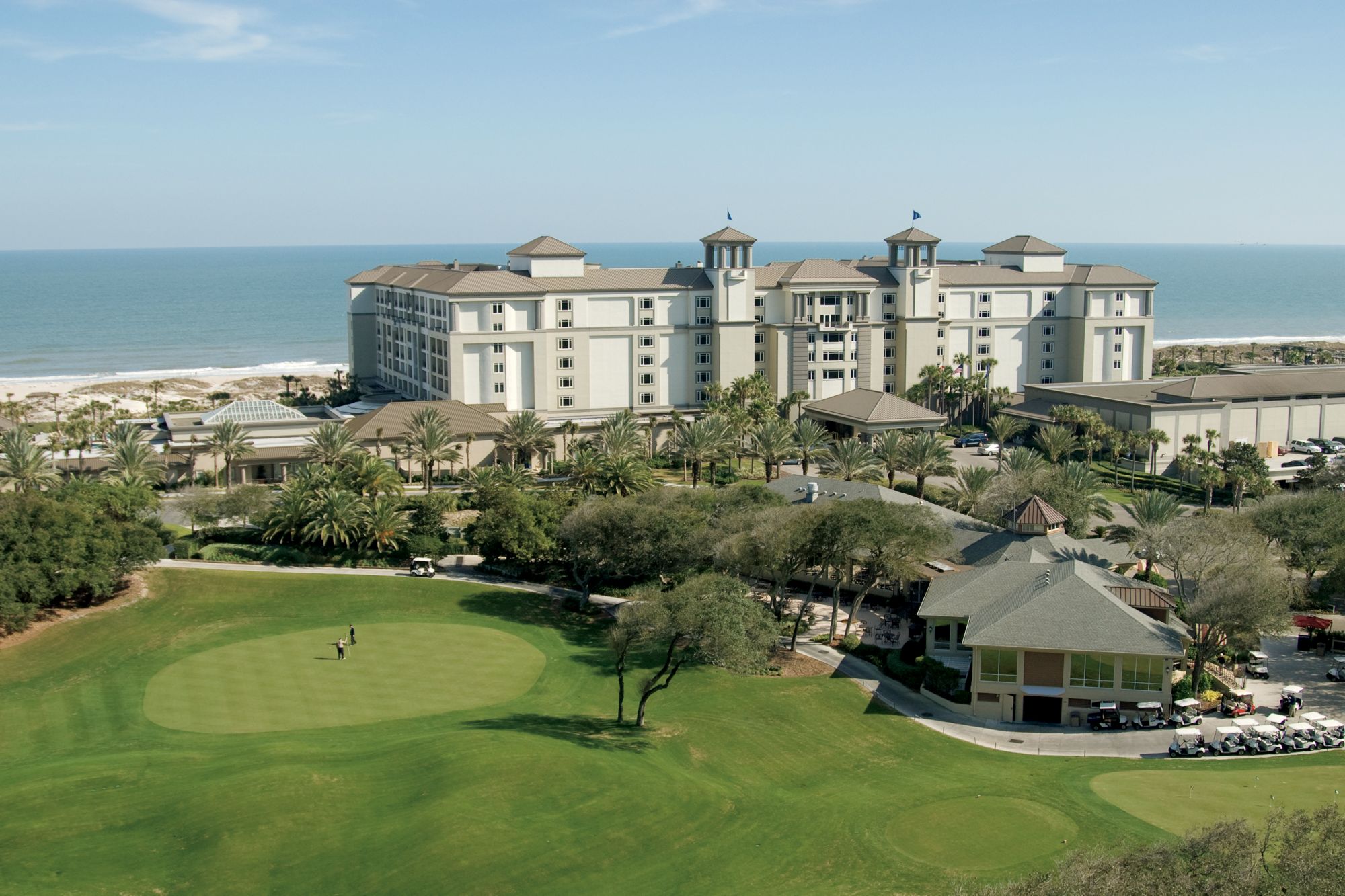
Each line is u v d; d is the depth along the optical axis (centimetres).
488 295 18125
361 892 5594
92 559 10419
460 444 16475
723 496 12350
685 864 5981
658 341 19725
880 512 10050
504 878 5731
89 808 6425
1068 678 8619
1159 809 6669
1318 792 6931
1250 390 19012
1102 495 16100
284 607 10944
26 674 9156
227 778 6700
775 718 8575
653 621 8100
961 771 7525
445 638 10206
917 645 10094
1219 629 8888
